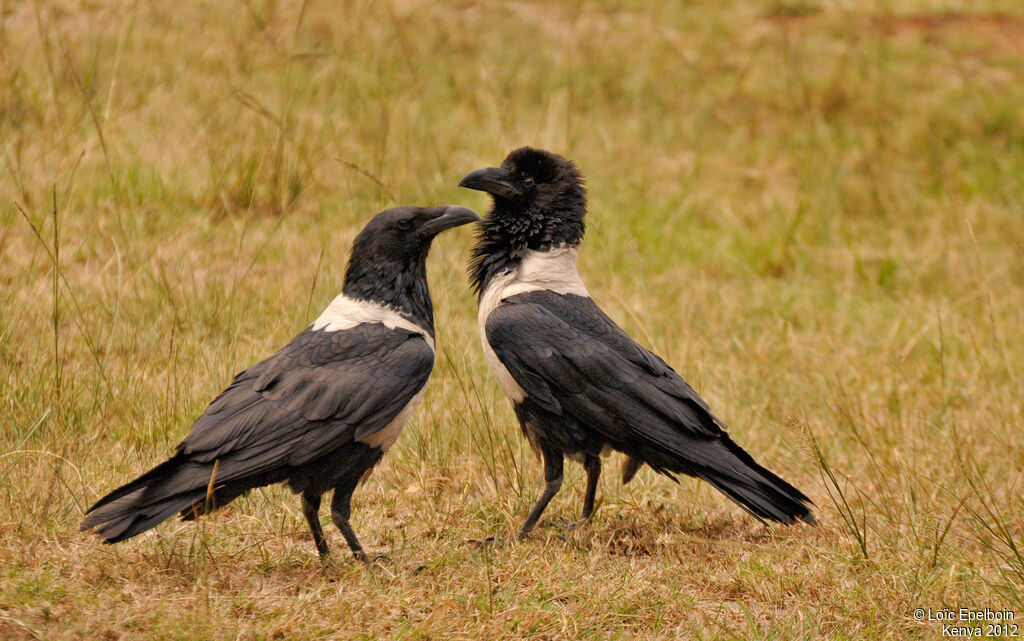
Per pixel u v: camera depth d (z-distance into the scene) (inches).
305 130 637.3
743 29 958.4
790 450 415.5
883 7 1015.0
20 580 274.7
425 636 267.9
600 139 749.3
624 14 967.0
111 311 463.5
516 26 900.0
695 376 462.3
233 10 797.2
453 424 411.5
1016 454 412.5
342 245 554.9
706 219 689.0
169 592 285.3
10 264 495.5
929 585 309.1
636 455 347.6
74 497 328.2
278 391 299.0
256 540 324.2
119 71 683.4
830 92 839.7
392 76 748.0
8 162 546.6
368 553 328.8
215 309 466.6
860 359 512.4
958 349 527.2
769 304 575.5
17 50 680.4
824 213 690.8
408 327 326.3
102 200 561.3
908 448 420.5
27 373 394.3
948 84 872.3
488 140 695.7
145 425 383.9
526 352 339.6
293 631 263.9
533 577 301.3
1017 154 770.8
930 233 676.7
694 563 327.6
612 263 605.3
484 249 373.7
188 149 626.5
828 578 313.9
